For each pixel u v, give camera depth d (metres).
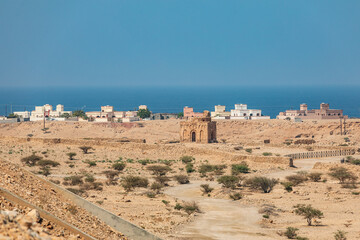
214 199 91.81
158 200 86.75
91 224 31.45
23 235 16.36
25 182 33.34
